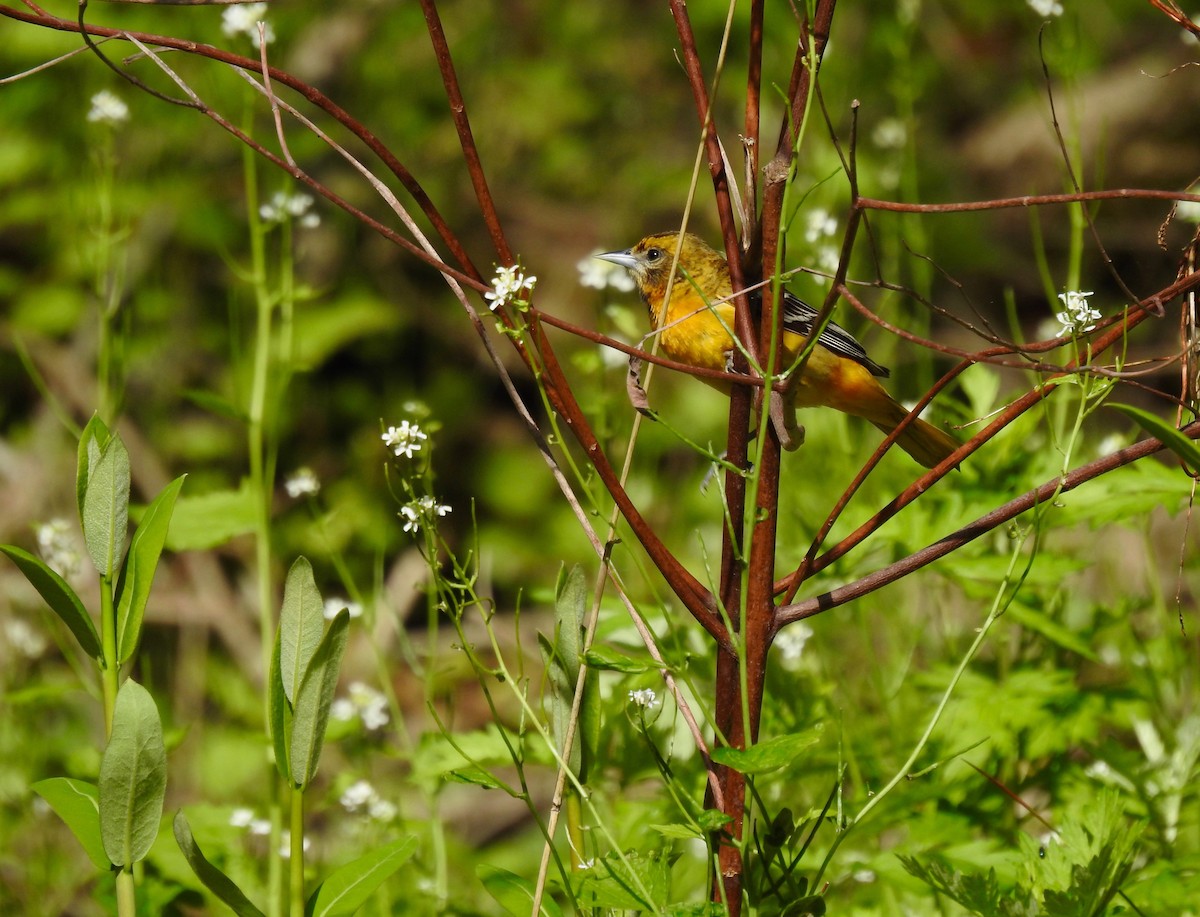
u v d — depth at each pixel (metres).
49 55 17.38
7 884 8.98
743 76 20.44
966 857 6.18
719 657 4.90
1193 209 7.38
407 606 14.15
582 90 21.30
